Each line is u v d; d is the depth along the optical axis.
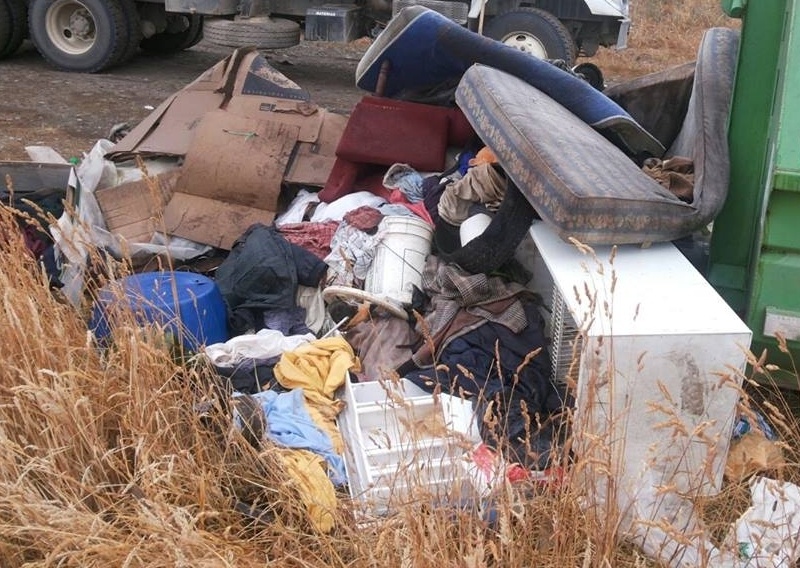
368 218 4.38
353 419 3.13
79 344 3.22
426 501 2.52
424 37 4.64
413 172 4.69
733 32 4.34
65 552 2.40
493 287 3.67
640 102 5.03
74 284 4.11
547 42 9.38
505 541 2.35
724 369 2.83
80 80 9.95
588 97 4.30
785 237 3.04
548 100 4.20
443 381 3.38
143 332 3.22
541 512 2.67
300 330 4.03
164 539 2.36
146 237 4.66
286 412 3.20
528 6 9.85
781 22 3.54
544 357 3.49
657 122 5.03
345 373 3.36
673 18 16.72
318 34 9.66
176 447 2.77
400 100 5.08
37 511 2.46
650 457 2.79
